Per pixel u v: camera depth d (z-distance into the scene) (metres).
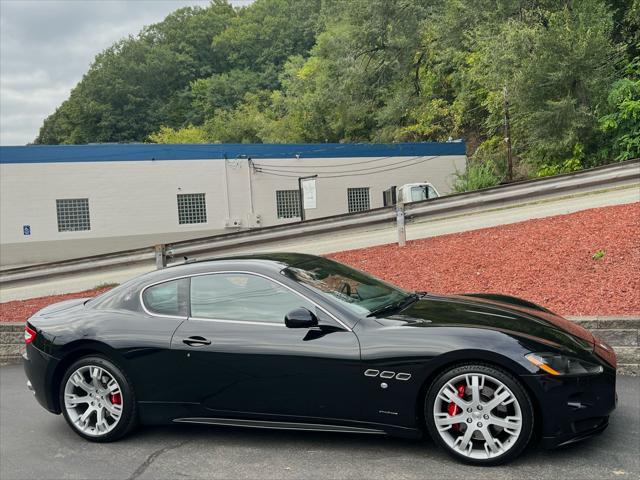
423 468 3.88
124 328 4.75
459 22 28.31
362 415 4.12
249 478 3.90
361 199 29.20
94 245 25.67
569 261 8.28
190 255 11.63
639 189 12.34
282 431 4.75
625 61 20.83
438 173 30.12
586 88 19.11
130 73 88.88
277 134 53.38
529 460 3.89
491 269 8.66
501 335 3.90
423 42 34.66
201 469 4.10
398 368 3.98
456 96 35.84
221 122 67.56
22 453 4.66
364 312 4.37
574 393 3.75
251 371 4.34
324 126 50.34
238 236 11.81
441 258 9.70
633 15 21.27
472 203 11.64
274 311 4.45
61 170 25.27
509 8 23.19
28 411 5.83
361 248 11.77
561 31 19.16
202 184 27.02
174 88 91.88
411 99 36.34
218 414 4.50
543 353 3.80
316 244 13.10
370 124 43.97
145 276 5.06
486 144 30.69
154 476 4.03
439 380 3.93
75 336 4.81
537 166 22.34
